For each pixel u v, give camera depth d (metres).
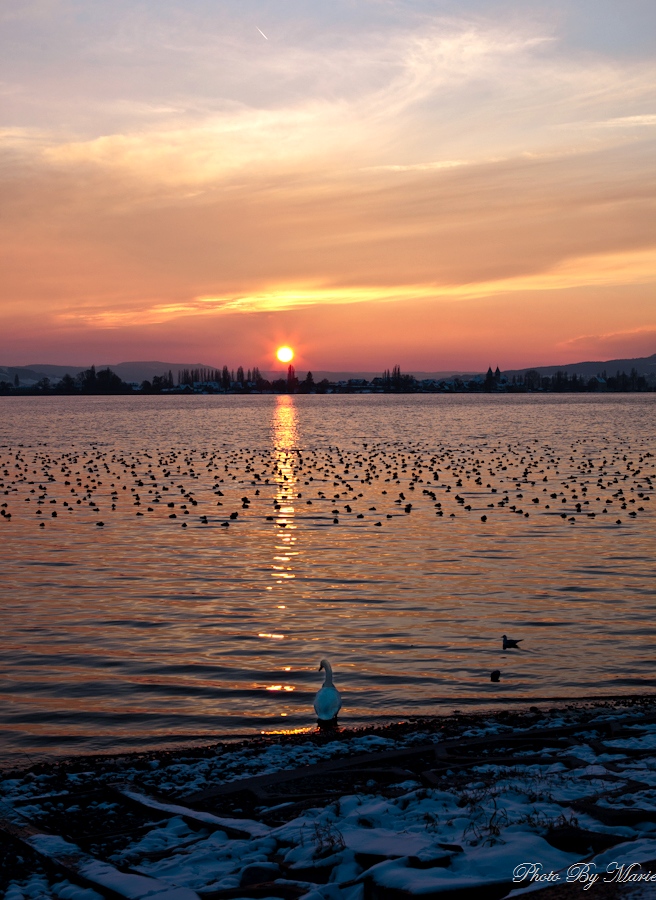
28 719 19.23
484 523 47.34
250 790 14.27
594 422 172.75
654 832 10.71
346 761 15.55
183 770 15.74
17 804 14.18
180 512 51.75
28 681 21.78
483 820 11.60
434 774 14.48
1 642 25.14
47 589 32.09
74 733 18.47
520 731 17.34
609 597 30.50
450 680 21.77
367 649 24.41
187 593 31.34
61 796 14.47
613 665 22.84
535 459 86.06
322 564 36.59
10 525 47.22
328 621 27.41
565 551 39.44
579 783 13.23
